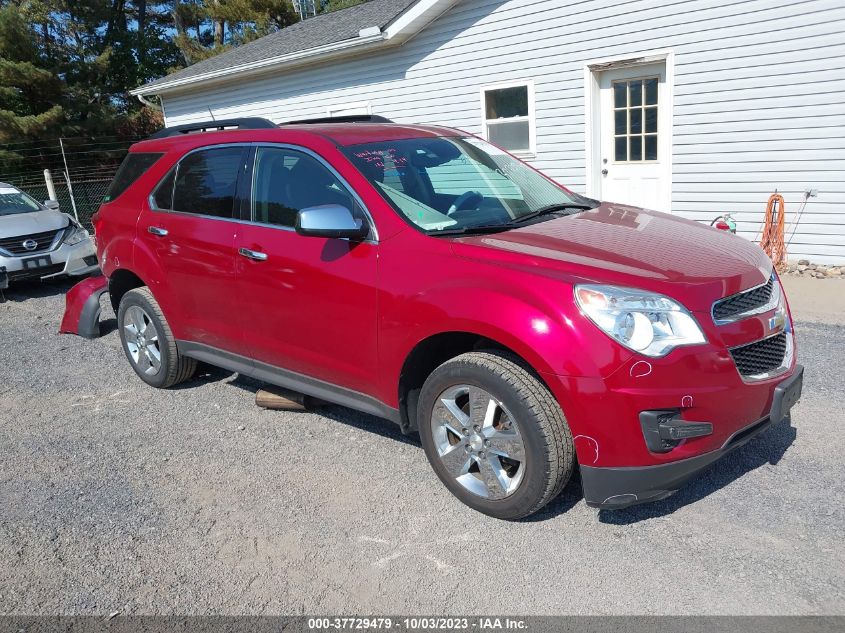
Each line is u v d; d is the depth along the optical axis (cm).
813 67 778
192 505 363
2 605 293
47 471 410
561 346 289
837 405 425
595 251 327
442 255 333
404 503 353
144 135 2677
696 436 291
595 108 966
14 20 2284
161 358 511
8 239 916
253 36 2941
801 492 338
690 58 859
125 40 3041
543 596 280
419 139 425
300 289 384
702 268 313
